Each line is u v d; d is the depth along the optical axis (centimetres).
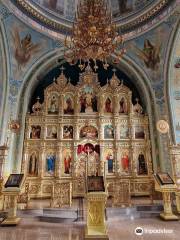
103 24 688
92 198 546
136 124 1246
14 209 672
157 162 1146
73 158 1155
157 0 1076
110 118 1238
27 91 1225
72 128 1219
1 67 1095
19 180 716
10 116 1112
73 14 1280
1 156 937
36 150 1172
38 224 668
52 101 1269
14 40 1105
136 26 1207
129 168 1164
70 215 736
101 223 531
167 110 1157
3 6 970
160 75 1216
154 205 839
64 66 1391
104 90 1278
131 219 745
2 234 558
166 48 1148
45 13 1166
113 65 1397
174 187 744
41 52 1257
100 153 1166
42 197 1084
